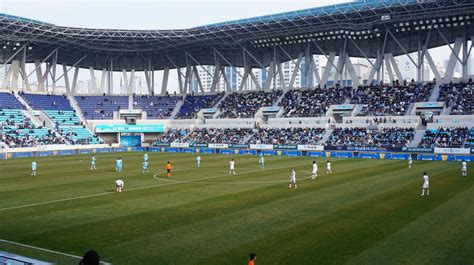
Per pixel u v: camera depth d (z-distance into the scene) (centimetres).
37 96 10950
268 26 9788
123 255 2041
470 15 8838
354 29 9706
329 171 5212
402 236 2330
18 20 9044
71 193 3766
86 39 10469
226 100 11825
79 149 9300
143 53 12388
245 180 4625
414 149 7731
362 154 7900
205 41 10931
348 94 10331
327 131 9312
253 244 2206
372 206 3125
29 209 3069
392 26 9656
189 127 11256
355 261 1941
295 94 11050
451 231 2423
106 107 11825
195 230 2483
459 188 3934
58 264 1917
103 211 2998
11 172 5394
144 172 5394
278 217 2797
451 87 9344
